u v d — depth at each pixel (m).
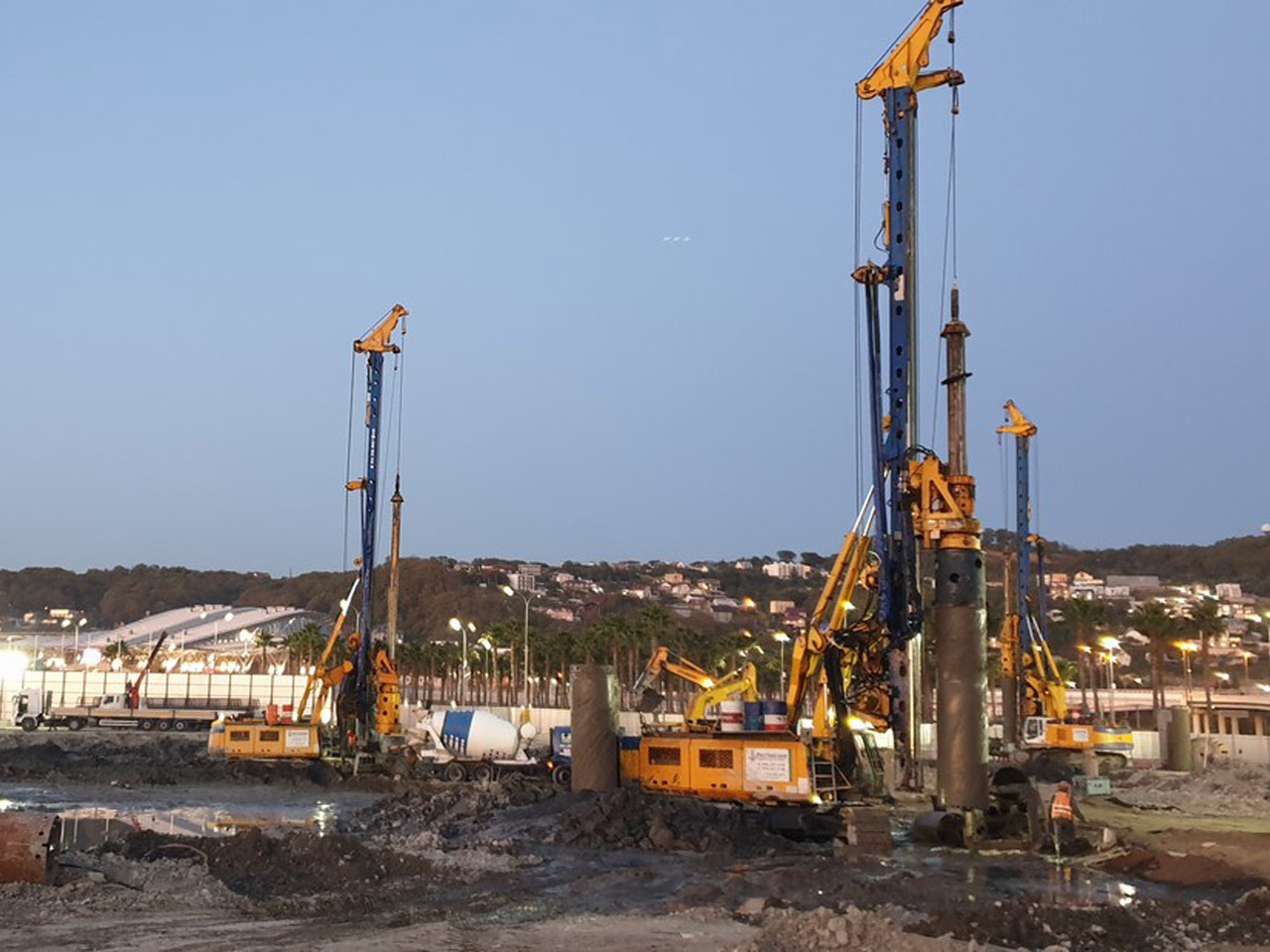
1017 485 81.38
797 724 36.66
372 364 60.81
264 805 45.03
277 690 134.38
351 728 57.06
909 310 39.22
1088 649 147.62
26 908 21.22
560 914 22.31
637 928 20.89
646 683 46.72
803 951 17.66
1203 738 79.19
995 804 33.47
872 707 37.03
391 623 65.50
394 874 26.50
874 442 38.59
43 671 130.75
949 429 50.53
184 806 44.59
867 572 38.19
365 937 19.91
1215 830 37.91
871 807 33.31
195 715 104.88
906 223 39.62
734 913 22.09
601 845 32.22
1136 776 61.78
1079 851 31.39
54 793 50.19
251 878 25.27
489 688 175.00
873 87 40.75
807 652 36.94
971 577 33.66
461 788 45.28
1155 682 135.50
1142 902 22.78
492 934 20.30
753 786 34.84
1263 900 22.36
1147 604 143.75
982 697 33.38
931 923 20.17
